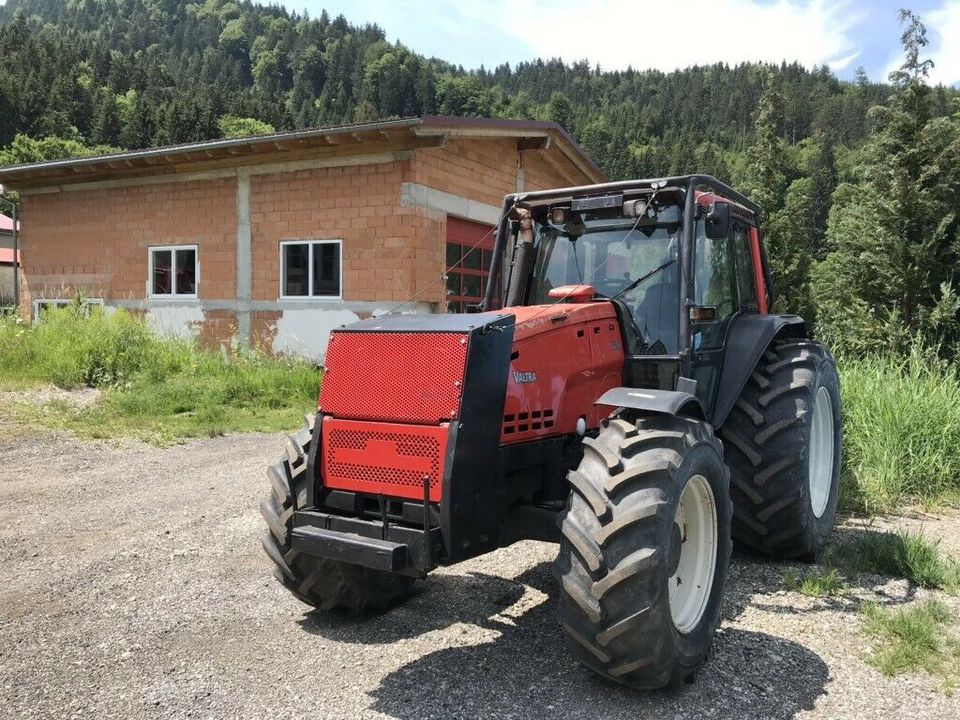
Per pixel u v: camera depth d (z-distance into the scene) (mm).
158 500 6008
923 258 11062
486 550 3205
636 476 3072
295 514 3330
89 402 9875
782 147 17516
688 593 3439
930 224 11234
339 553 3104
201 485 6465
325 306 12031
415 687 3191
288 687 3186
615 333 4094
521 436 3471
